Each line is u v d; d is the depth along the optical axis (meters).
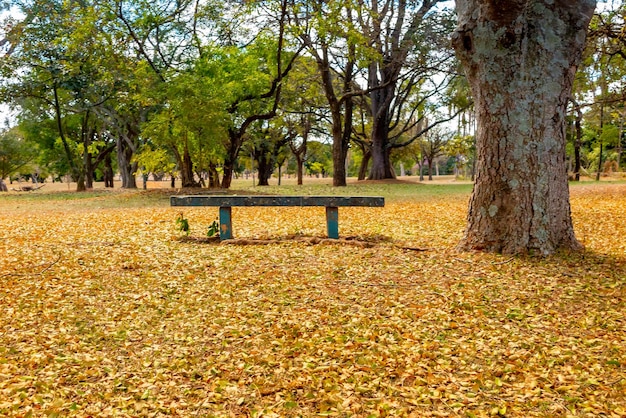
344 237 8.80
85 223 12.12
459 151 45.06
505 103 6.57
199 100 20.30
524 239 6.65
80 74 26.44
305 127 39.97
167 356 4.07
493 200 6.85
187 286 5.98
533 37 6.36
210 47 24.17
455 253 7.05
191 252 7.80
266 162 41.56
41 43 25.52
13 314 5.00
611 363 3.74
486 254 6.77
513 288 5.50
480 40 6.56
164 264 7.00
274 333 4.48
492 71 6.56
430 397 3.34
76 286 5.98
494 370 3.71
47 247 8.44
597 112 33.78
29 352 4.10
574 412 3.12
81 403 3.32
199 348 4.22
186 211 14.63
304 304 5.25
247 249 7.93
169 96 20.91
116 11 22.23
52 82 26.88
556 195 6.66
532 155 6.55
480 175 6.99
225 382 3.59
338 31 21.03
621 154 45.59
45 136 38.53
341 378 3.60
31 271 6.69
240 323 4.75
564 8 6.31
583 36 6.48
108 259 7.35
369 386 3.48
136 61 24.59
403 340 4.28
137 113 30.86
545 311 4.85
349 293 5.55
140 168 38.88
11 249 8.34
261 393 3.44
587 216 11.68
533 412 3.13
